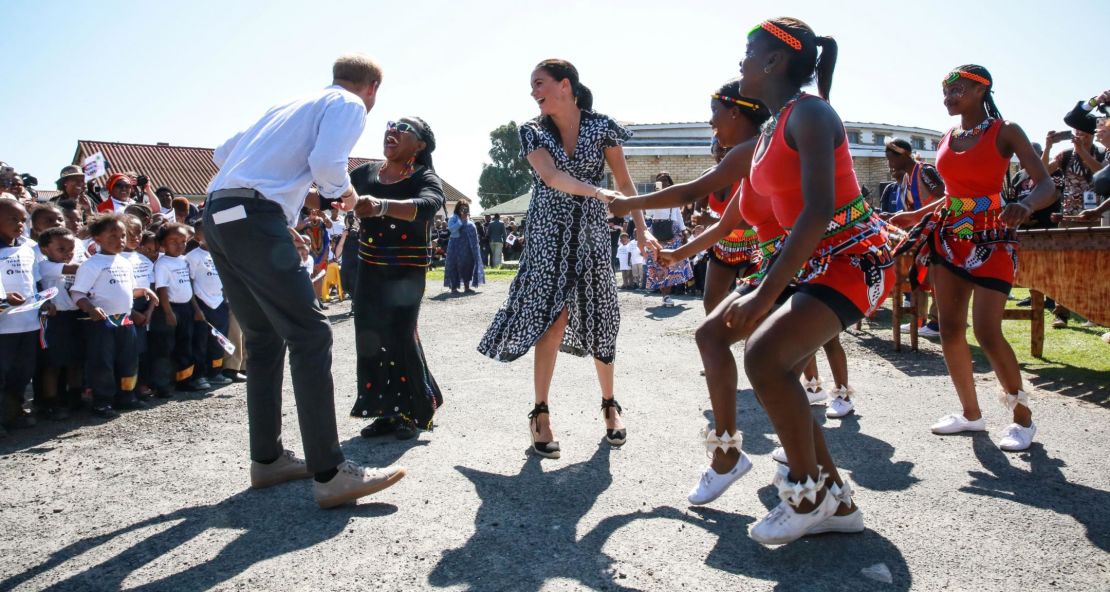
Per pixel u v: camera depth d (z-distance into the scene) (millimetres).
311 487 3145
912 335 6078
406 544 2543
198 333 5406
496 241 22156
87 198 7926
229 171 2822
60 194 7789
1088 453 3408
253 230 2736
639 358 6148
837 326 2303
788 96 2387
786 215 2461
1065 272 4988
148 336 5051
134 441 3963
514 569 2344
